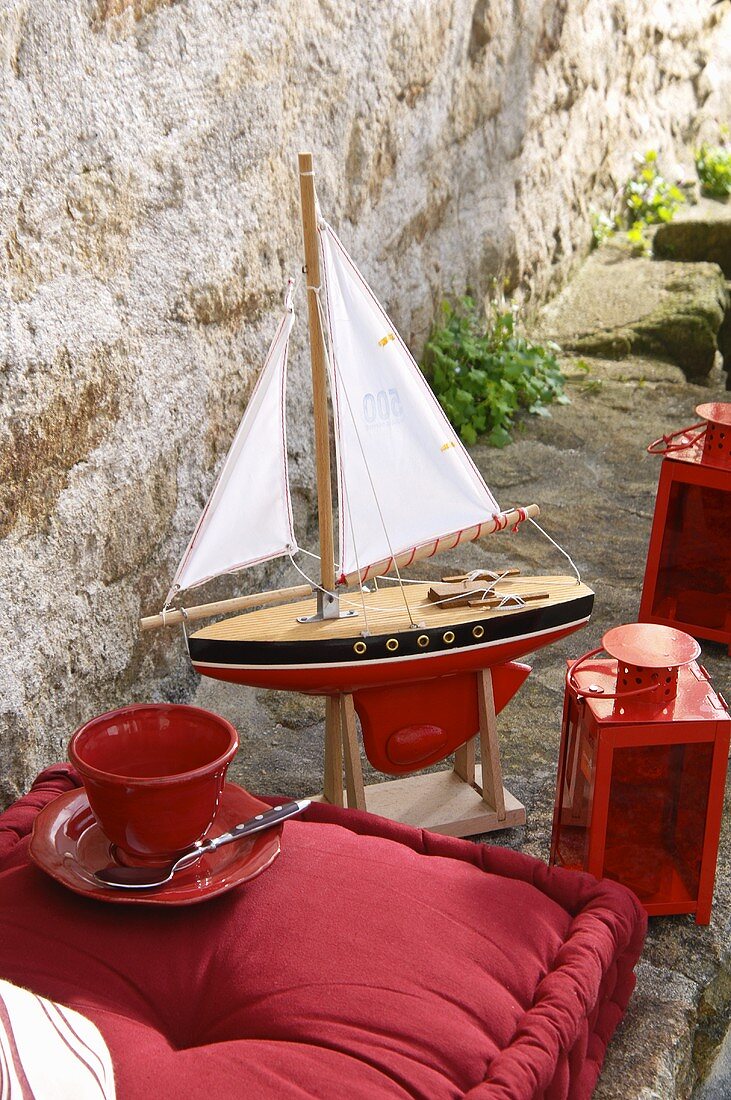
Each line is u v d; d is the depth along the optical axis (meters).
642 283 4.79
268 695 2.32
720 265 5.16
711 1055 1.53
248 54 2.34
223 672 1.71
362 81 2.97
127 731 1.34
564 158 4.61
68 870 1.30
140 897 1.24
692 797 1.61
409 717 1.81
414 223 3.47
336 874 1.38
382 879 1.38
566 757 1.72
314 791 1.99
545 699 2.30
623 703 1.60
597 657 2.45
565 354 4.35
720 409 2.40
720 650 2.51
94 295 1.87
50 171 1.72
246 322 2.48
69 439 1.82
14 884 1.35
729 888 1.76
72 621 1.87
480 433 3.69
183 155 2.14
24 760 1.75
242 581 2.54
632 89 5.21
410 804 1.88
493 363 3.76
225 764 1.25
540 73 4.23
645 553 2.95
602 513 3.18
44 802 1.56
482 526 1.83
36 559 1.75
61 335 1.77
